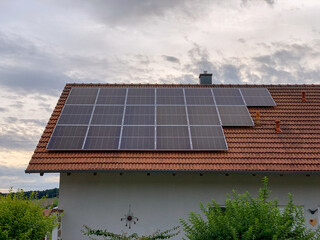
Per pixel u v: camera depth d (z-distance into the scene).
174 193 11.84
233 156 12.20
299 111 14.85
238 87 16.89
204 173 11.52
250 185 11.92
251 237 6.62
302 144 12.85
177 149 12.21
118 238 9.48
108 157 12.06
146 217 11.66
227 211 7.39
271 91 16.42
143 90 15.80
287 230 6.78
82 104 14.57
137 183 11.88
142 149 12.20
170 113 14.05
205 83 18.20
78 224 11.55
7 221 8.66
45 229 9.27
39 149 12.46
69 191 11.77
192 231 7.29
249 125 13.62
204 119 13.74
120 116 13.84
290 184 11.99
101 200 11.73
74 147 12.23
